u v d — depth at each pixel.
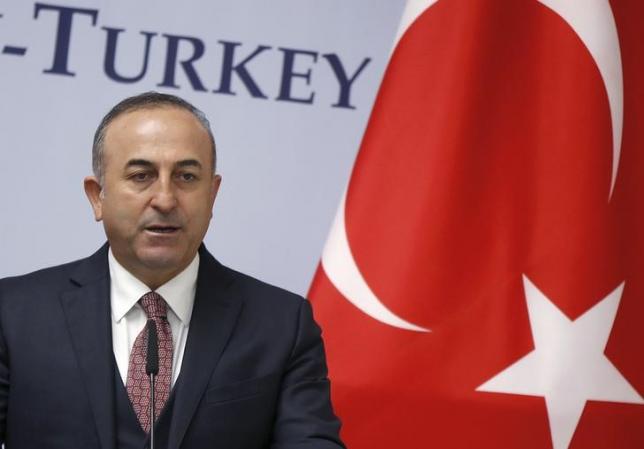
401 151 5.27
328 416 3.74
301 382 3.77
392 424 5.04
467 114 5.22
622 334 5.11
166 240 3.46
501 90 5.25
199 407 3.55
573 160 5.18
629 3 5.39
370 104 6.05
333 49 6.04
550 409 5.03
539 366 5.06
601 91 5.23
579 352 5.06
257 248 5.95
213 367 3.62
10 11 5.82
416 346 5.07
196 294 3.77
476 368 5.06
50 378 3.54
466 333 5.09
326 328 5.14
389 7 6.11
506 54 5.28
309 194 6.01
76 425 3.49
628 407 5.08
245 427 3.61
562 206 5.16
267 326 3.81
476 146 5.21
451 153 5.20
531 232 5.16
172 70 5.92
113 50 5.89
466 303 5.11
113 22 5.89
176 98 3.57
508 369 5.05
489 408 5.03
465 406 5.04
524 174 5.20
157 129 3.44
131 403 3.53
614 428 5.06
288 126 6.00
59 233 5.83
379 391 5.05
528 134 5.22
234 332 3.73
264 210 5.97
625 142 5.24
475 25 5.27
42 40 5.84
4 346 3.63
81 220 5.86
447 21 5.34
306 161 6.01
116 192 3.46
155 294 3.68
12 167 5.79
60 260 5.82
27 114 5.82
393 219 5.21
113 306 3.70
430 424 5.04
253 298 3.88
